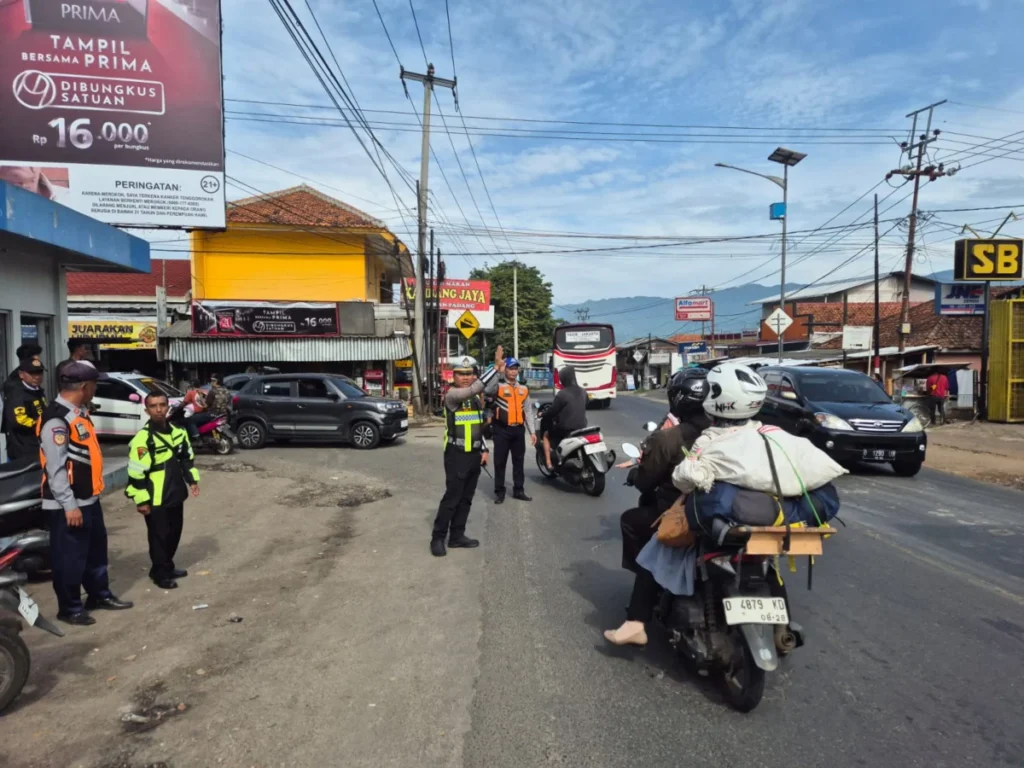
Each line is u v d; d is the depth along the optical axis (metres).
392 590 5.68
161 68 13.56
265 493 9.91
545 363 63.31
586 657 4.36
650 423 5.21
